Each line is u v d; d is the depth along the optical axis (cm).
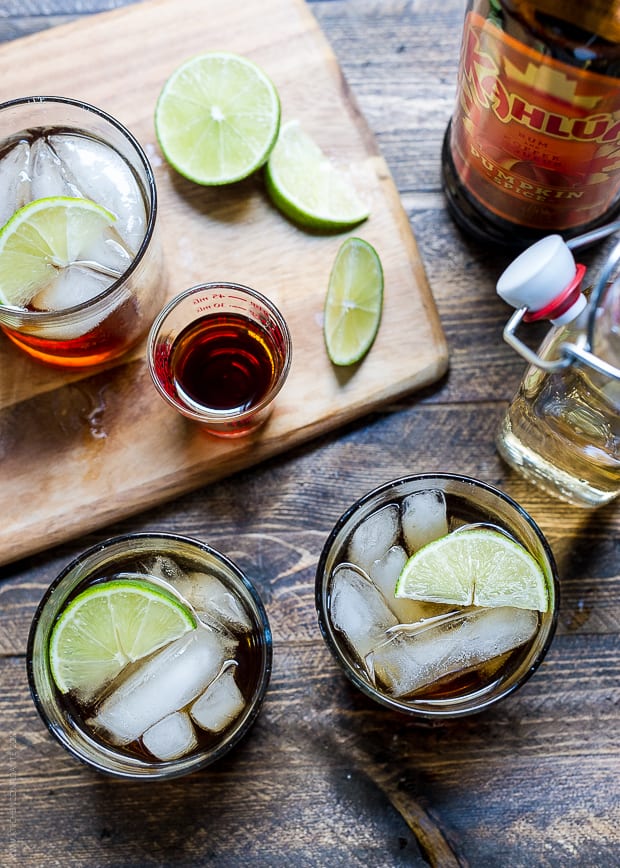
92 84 51
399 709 43
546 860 47
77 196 48
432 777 48
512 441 48
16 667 48
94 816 47
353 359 49
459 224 51
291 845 47
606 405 41
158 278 49
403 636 46
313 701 48
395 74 52
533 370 45
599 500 48
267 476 49
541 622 45
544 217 47
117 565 47
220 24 51
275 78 51
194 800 47
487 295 51
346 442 50
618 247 39
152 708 46
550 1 40
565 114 41
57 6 52
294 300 50
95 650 46
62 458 49
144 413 49
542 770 48
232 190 50
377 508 47
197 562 47
